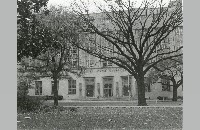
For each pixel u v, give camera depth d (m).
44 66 37.78
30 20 21.53
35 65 40.88
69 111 20.34
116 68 60.47
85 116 16.88
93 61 60.94
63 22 32.59
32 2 20.86
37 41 22.06
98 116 16.78
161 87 57.53
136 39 52.06
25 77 38.03
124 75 60.16
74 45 35.44
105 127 12.95
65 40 34.09
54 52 35.84
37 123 14.23
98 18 41.94
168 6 31.78
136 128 12.62
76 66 44.94
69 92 61.00
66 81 60.91
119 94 59.88
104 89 61.09
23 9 20.75
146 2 31.81
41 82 61.66
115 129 12.48
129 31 31.11
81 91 60.50
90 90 61.50
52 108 22.31
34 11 21.38
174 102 42.62
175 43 50.56
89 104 41.16
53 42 24.88
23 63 38.28
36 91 60.59
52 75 38.38
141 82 30.94
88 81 61.53
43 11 26.02
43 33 22.95
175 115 16.61
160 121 14.55
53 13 32.03
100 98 58.75
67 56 38.16
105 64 61.53
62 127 13.06
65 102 47.66
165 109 19.75
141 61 31.22
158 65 44.69
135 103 42.66
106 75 60.81
